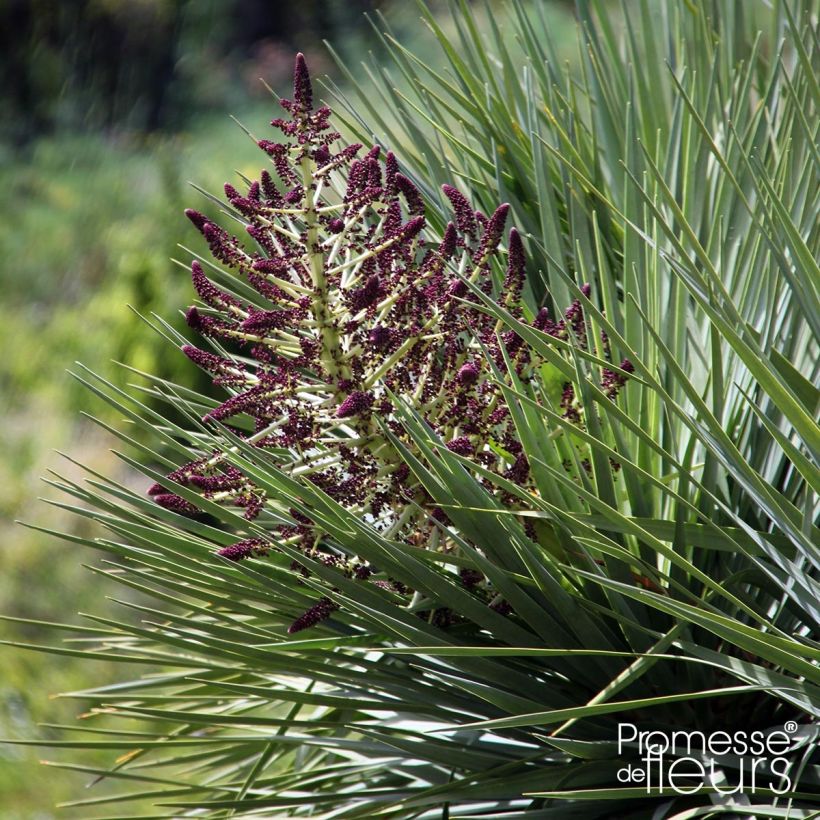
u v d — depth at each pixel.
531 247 3.49
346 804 3.44
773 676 3.16
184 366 8.90
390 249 3.28
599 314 3.16
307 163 3.25
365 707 3.26
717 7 3.75
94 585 7.88
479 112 3.60
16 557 8.00
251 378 3.30
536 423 3.23
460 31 3.66
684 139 3.46
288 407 3.25
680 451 3.35
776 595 3.30
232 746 3.63
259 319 3.24
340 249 3.32
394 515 3.33
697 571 3.16
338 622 3.37
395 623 3.22
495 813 3.34
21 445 9.40
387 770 3.45
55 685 6.96
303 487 3.23
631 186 3.41
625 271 3.38
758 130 3.47
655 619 3.28
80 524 8.47
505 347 3.29
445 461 3.19
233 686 3.24
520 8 3.72
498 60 3.84
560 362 3.19
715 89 3.55
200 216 3.26
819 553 3.14
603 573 3.26
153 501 3.33
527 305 3.45
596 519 3.21
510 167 3.58
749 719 3.33
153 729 6.31
